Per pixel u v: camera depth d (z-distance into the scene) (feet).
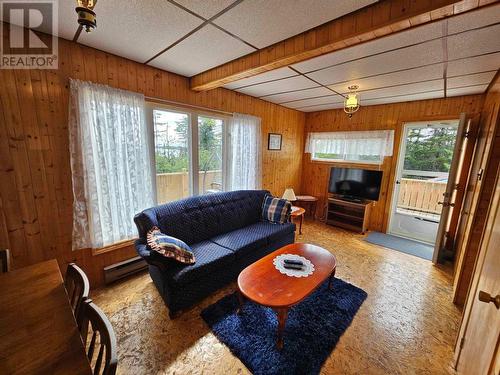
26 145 5.93
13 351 2.64
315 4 4.44
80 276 3.65
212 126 10.85
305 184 16.98
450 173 9.04
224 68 7.72
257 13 4.77
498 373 2.62
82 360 2.57
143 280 7.99
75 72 6.43
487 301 3.05
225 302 6.86
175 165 9.57
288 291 5.44
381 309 6.79
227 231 9.62
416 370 4.90
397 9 4.22
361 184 13.32
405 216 13.25
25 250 6.18
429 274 8.82
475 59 6.42
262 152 13.53
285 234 10.18
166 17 4.96
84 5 3.25
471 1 3.62
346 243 11.75
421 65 7.06
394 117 12.55
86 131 6.63
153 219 7.18
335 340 5.54
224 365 4.91
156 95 8.29
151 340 5.51
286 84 9.64
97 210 7.07
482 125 8.57
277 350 5.20
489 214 4.49
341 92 10.68
